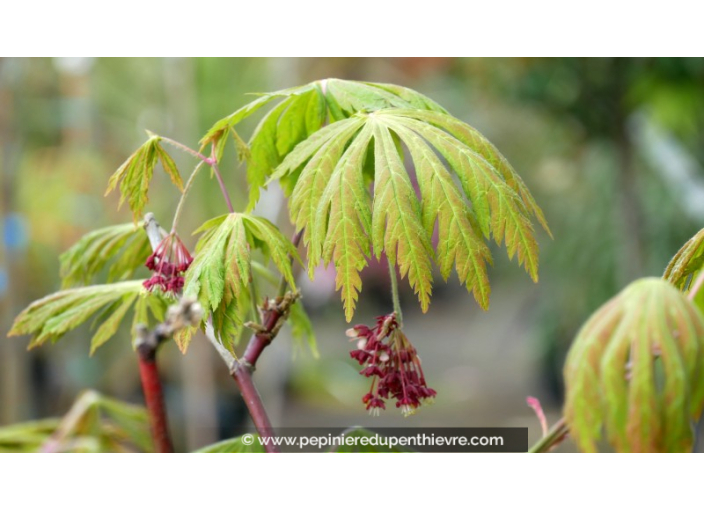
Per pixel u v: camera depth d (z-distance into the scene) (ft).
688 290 1.62
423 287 1.44
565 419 1.31
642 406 1.27
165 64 4.40
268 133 1.71
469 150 1.52
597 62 4.42
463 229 1.47
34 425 2.16
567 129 5.14
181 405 5.63
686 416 1.27
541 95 4.66
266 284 3.15
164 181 4.67
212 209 4.04
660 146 5.40
